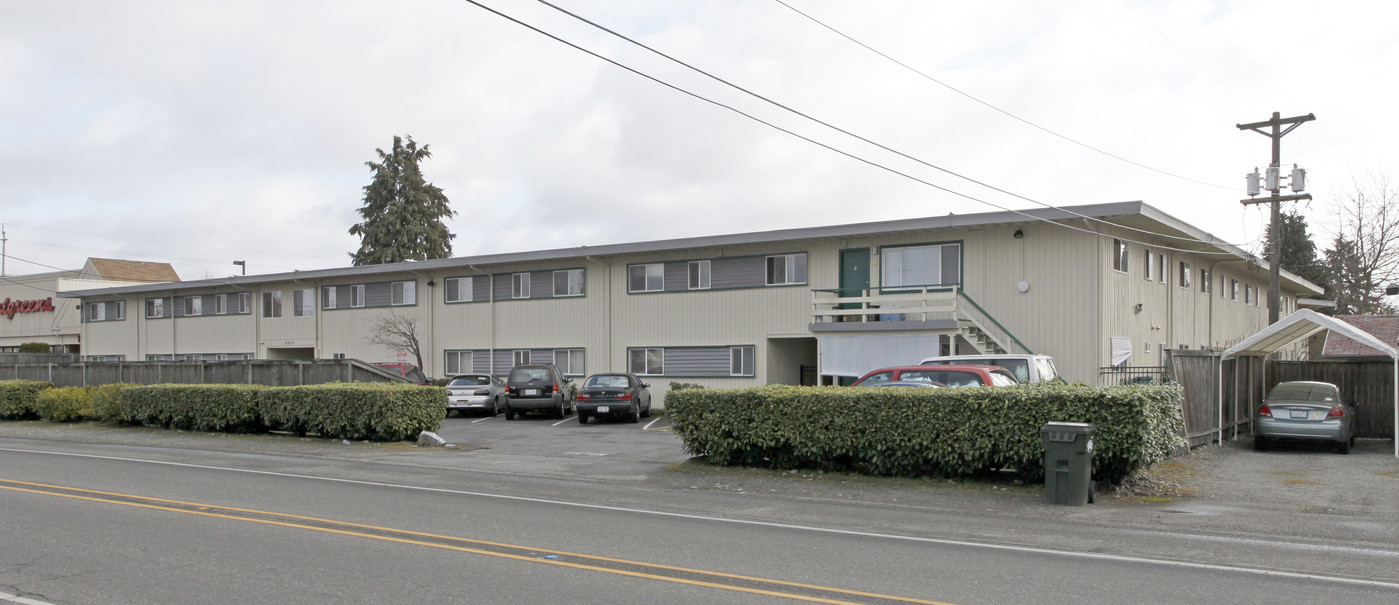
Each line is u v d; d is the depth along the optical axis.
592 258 32.50
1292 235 57.81
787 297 28.62
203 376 26.42
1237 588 7.22
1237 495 12.39
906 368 15.63
